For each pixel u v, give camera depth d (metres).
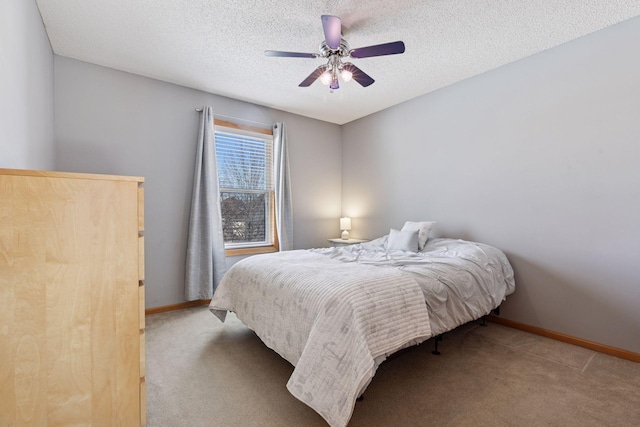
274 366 2.16
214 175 3.57
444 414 1.64
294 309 1.83
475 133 3.24
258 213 4.19
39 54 2.21
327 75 2.43
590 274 2.49
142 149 3.22
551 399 1.79
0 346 1.08
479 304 2.34
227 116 3.81
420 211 3.81
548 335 2.71
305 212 4.56
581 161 2.53
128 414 1.32
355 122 4.71
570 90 2.58
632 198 2.29
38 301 1.14
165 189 3.36
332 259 2.68
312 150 4.63
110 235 1.27
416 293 1.90
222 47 2.66
